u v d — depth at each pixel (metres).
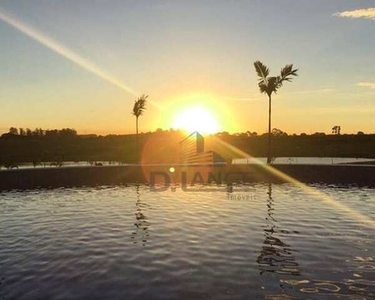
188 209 10.92
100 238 7.68
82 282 5.35
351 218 9.62
